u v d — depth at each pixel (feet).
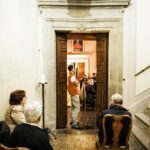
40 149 8.61
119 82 21.30
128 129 12.44
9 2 14.39
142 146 15.34
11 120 12.75
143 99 20.81
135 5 20.84
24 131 8.70
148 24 20.85
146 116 19.12
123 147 12.57
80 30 21.20
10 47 14.47
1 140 11.44
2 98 13.55
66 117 22.47
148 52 20.93
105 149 12.62
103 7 21.02
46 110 21.13
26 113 9.14
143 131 17.53
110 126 12.42
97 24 21.20
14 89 15.05
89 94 31.65
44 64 20.93
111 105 13.16
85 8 21.03
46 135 8.89
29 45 18.37
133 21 20.94
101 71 22.48
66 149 16.88
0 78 13.28
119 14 21.04
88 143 18.16
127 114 12.65
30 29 18.65
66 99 22.45
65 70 22.26
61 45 21.93
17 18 15.55
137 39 20.95
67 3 20.52
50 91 21.15
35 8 20.04
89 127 22.63
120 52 21.20
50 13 20.79
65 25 21.03
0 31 13.26
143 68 20.97
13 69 14.90
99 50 22.43
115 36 21.22
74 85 22.43
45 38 20.85
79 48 34.78
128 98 21.27
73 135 20.16
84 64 35.09
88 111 30.66
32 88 19.13
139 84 21.02
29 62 18.31
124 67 21.27
